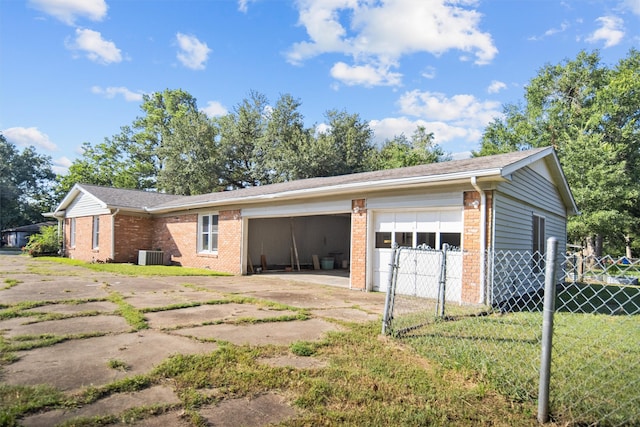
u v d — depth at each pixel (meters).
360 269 9.70
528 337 4.81
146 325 5.29
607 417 2.76
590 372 3.66
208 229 15.55
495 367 3.68
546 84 27.31
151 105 41.09
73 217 21.25
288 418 2.67
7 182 44.94
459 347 4.34
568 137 21.81
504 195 8.09
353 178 11.45
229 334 4.88
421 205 8.60
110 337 4.68
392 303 5.17
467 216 7.81
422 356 4.08
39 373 3.42
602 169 18.30
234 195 14.48
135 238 18.06
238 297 7.85
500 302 7.66
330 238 19.34
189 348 4.23
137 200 19.16
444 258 6.06
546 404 2.72
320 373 3.51
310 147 30.27
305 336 4.84
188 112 36.72
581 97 25.69
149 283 10.14
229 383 3.26
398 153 31.20
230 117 33.47
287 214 12.01
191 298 7.69
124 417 2.61
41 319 5.62
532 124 26.91
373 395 3.06
